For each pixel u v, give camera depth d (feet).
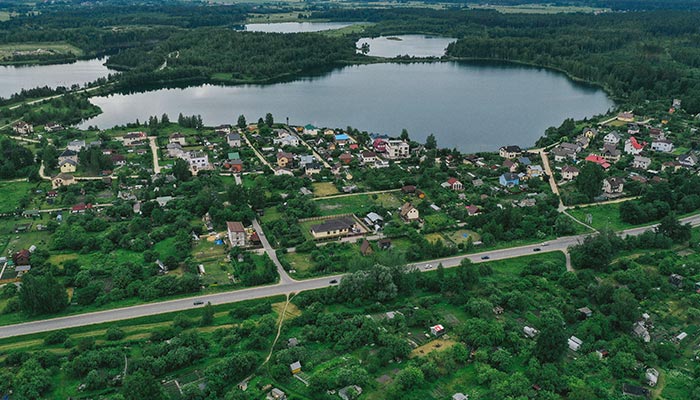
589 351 429.79
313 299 495.00
